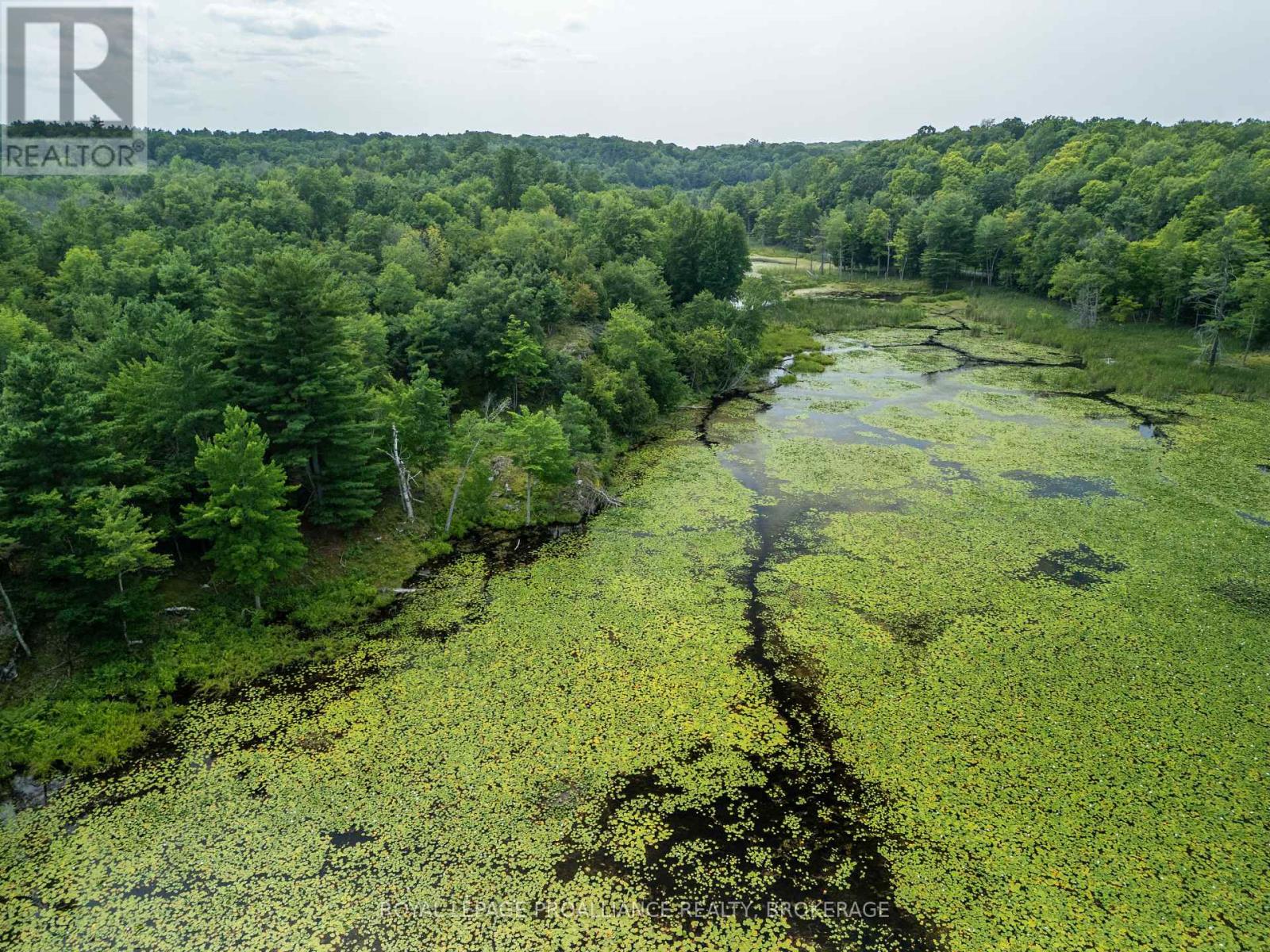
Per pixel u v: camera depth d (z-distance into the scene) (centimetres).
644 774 2848
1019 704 3212
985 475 5722
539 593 4134
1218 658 3522
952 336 10650
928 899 2339
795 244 18650
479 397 6406
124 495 3262
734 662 3522
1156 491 5403
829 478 5709
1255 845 2503
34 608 3331
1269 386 7550
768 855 2503
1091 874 2405
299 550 3750
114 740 2977
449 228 8800
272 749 2964
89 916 2277
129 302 4981
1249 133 15912
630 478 5781
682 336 8044
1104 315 10556
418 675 3416
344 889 2369
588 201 12731
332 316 4169
